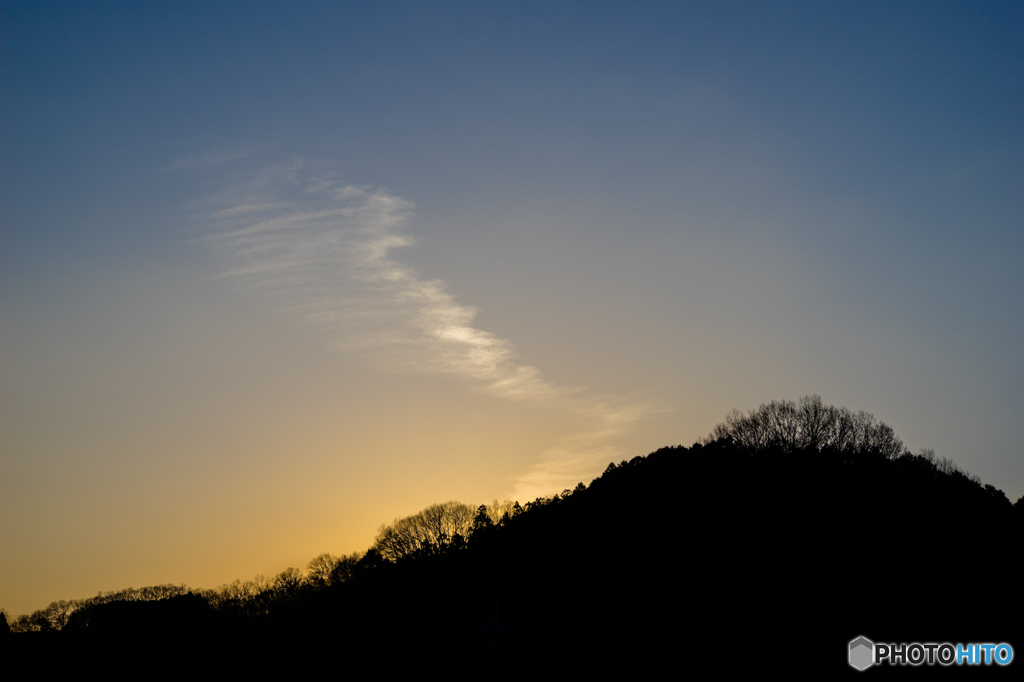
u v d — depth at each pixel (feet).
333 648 354.54
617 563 355.15
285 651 365.40
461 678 277.44
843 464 395.34
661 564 331.36
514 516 545.85
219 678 355.77
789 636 231.71
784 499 365.61
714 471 438.40
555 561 397.60
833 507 340.59
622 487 492.54
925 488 352.49
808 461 406.00
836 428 430.61
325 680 322.96
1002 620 228.43
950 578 257.14
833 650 218.38
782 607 250.57
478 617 353.31
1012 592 246.68
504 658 281.54
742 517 355.15
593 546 392.68
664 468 492.95
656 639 253.44
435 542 513.86
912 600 243.40
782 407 456.45
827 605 246.27
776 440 441.68
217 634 416.46
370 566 510.58
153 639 417.90
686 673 224.12
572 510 488.02
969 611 236.02
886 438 422.82
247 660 368.07
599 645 263.70
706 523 363.97
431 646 328.49
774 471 406.00
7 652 401.70
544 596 348.59
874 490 355.77
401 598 410.72
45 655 402.52
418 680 290.97
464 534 522.88
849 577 262.47
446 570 450.30
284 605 479.41
